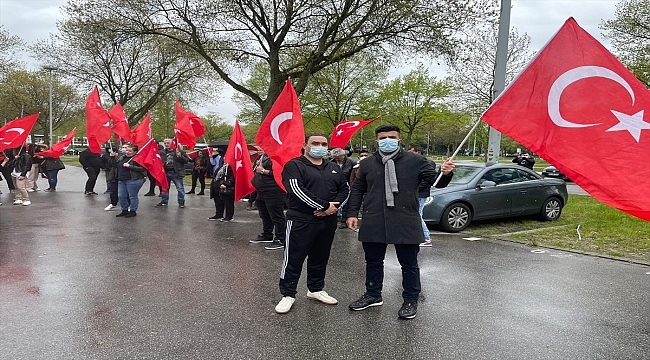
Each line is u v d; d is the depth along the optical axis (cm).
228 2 1645
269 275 595
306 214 469
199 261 662
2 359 354
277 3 1692
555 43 468
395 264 662
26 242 771
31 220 997
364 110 3334
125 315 448
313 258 494
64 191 1609
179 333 408
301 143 607
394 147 448
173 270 611
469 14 1595
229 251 730
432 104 3750
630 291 543
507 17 1082
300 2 1634
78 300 489
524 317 456
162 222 1002
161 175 1176
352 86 3238
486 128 3053
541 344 395
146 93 3166
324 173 481
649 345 396
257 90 3347
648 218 401
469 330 422
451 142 6197
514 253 738
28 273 586
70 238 809
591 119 442
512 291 539
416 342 395
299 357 366
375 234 448
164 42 2419
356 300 502
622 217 1081
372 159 466
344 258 699
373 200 454
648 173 414
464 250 757
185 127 1256
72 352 368
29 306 469
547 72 466
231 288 538
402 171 447
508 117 473
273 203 752
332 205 466
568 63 459
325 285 558
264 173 752
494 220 1072
